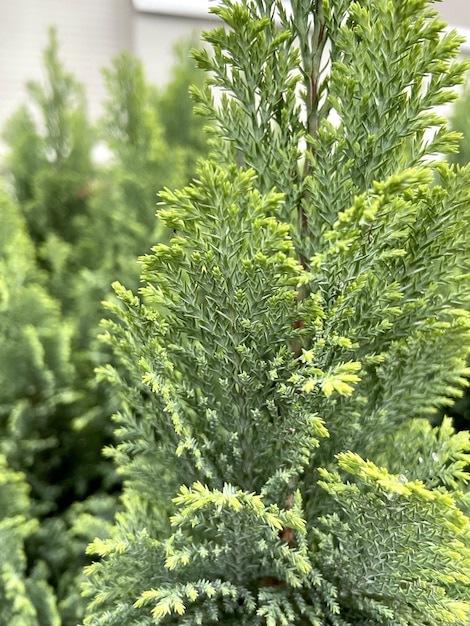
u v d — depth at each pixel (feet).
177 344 0.66
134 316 0.64
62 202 2.15
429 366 0.71
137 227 1.56
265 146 0.65
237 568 0.68
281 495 0.68
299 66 0.63
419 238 0.60
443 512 0.49
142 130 1.80
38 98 2.19
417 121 0.57
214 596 0.66
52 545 1.35
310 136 0.61
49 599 1.13
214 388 0.77
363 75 0.57
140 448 0.76
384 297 0.60
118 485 1.59
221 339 0.62
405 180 0.48
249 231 0.56
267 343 0.61
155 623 0.63
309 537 0.70
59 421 1.57
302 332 0.60
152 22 2.71
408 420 0.79
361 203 0.49
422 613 0.63
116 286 0.61
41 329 1.45
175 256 0.56
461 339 0.68
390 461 0.74
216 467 0.70
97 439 1.60
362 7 0.58
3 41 2.75
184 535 0.66
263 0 0.61
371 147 0.59
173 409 0.61
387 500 0.53
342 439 0.71
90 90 2.85
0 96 2.79
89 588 0.70
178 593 0.60
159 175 1.62
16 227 1.65
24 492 1.30
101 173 2.10
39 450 1.50
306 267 0.66
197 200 0.54
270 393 0.64
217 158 0.71
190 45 2.12
